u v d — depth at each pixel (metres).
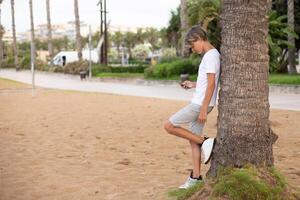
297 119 13.21
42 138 10.51
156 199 5.60
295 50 33.88
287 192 4.90
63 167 7.48
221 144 5.19
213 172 5.28
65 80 40.19
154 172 7.08
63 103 19.14
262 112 5.06
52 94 24.12
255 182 4.76
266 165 5.10
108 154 8.59
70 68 47.69
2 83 35.25
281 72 32.56
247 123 5.04
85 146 9.47
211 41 22.75
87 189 6.12
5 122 13.38
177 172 7.07
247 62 4.99
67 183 6.45
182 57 33.38
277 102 17.98
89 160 8.04
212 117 13.55
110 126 12.38
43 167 7.49
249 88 5.01
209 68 5.28
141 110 16.16
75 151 8.91
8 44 120.31
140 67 46.91
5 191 6.12
